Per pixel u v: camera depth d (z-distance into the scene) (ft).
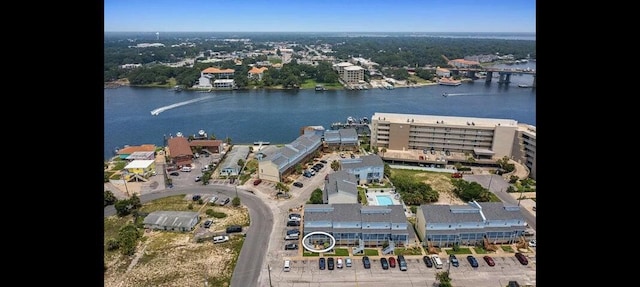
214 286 143.23
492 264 154.20
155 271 152.56
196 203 215.92
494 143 281.33
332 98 572.51
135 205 207.10
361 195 224.12
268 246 169.27
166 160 289.12
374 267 154.10
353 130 321.52
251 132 392.06
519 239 169.48
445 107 516.32
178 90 610.65
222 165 276.21
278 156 247.91
